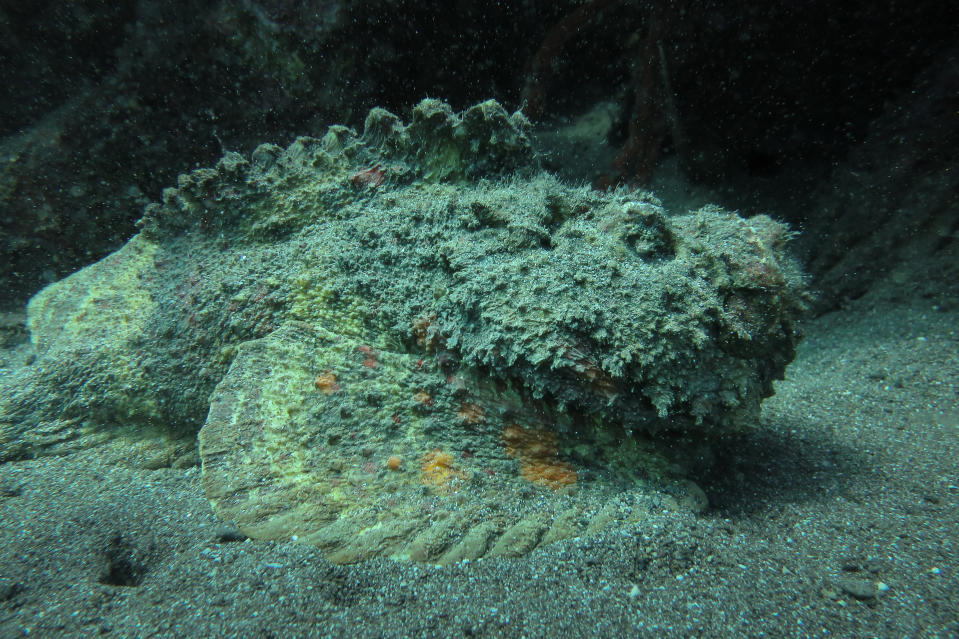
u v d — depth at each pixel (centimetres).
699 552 18
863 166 35
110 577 18
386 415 21
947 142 32
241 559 18
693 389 19
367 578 17
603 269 20
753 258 20
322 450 21
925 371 30
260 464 20
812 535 19
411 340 22
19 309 43
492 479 20
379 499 20
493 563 18
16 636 16
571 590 17
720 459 23
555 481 20
